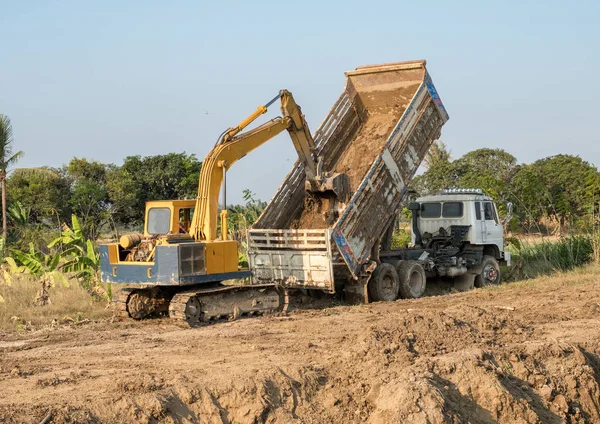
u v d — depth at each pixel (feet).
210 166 48.75
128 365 33.35
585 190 145.48
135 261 48.39
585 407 31.86
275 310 51.55
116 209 146.61
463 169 179.01
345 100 64.34
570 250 79.61
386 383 29.40
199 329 43.57
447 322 35.86
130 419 26.30
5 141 107.96
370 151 61.93
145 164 153.79
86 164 150.10
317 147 60.95
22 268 56.03
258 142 51.96
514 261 79.97
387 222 59.21
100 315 50.88
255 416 27.86
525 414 29.07
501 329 37.96
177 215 48.34
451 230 67.87
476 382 29.84
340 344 36.32
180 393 28.09
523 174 137.59
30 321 48.19
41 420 25.04
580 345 36.52
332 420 28.37
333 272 55.01
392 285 59.41
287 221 59.72
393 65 62.85
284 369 30.53
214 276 47.78
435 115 63.46
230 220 85.05
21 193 133.28
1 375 31.76
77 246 58.18
